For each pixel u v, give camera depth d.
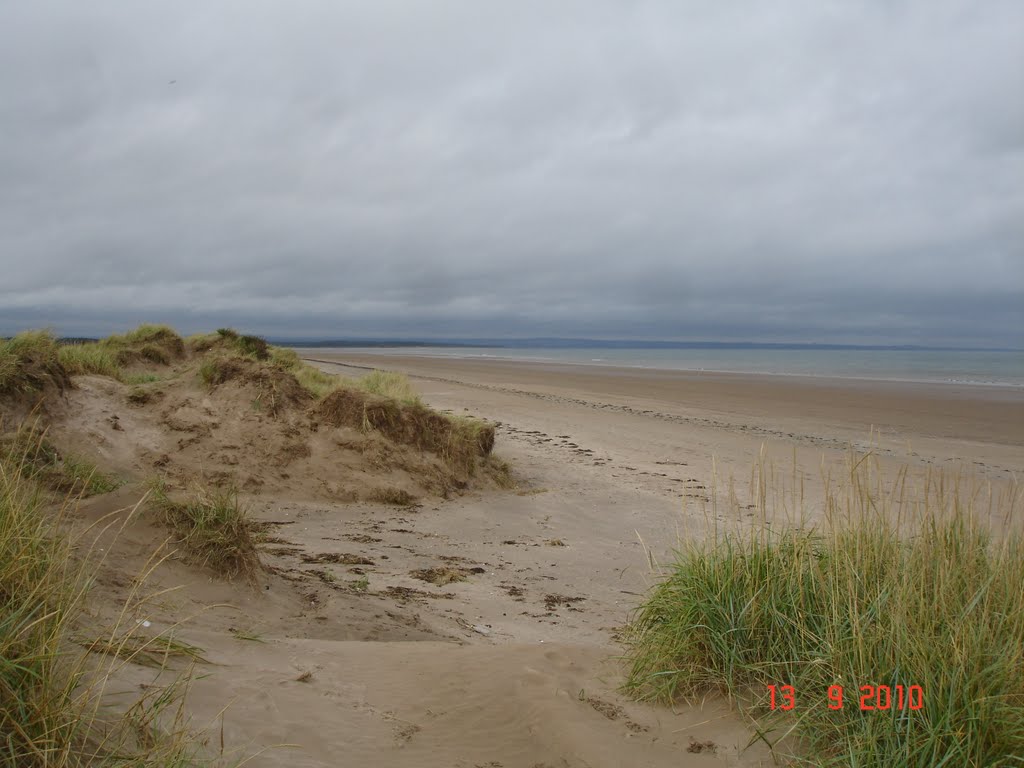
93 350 15.27
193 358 18.20
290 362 19.84
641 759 3.57
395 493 11.72
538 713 4.00
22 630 2.92
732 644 4.25
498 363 73.69
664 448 18.30
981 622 3.65
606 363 75.88
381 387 17.55
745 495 12.81
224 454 11.15
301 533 9.34
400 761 3.41
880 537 4.67
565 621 6.84
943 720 3.19
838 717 3.58
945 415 26.78
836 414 26.78
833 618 3.95
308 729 3.53
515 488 13.60
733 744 3.68
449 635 5.98
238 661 4.19
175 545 5.57
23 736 2.53
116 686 3.26
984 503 6.05
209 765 2.92
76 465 7.33
